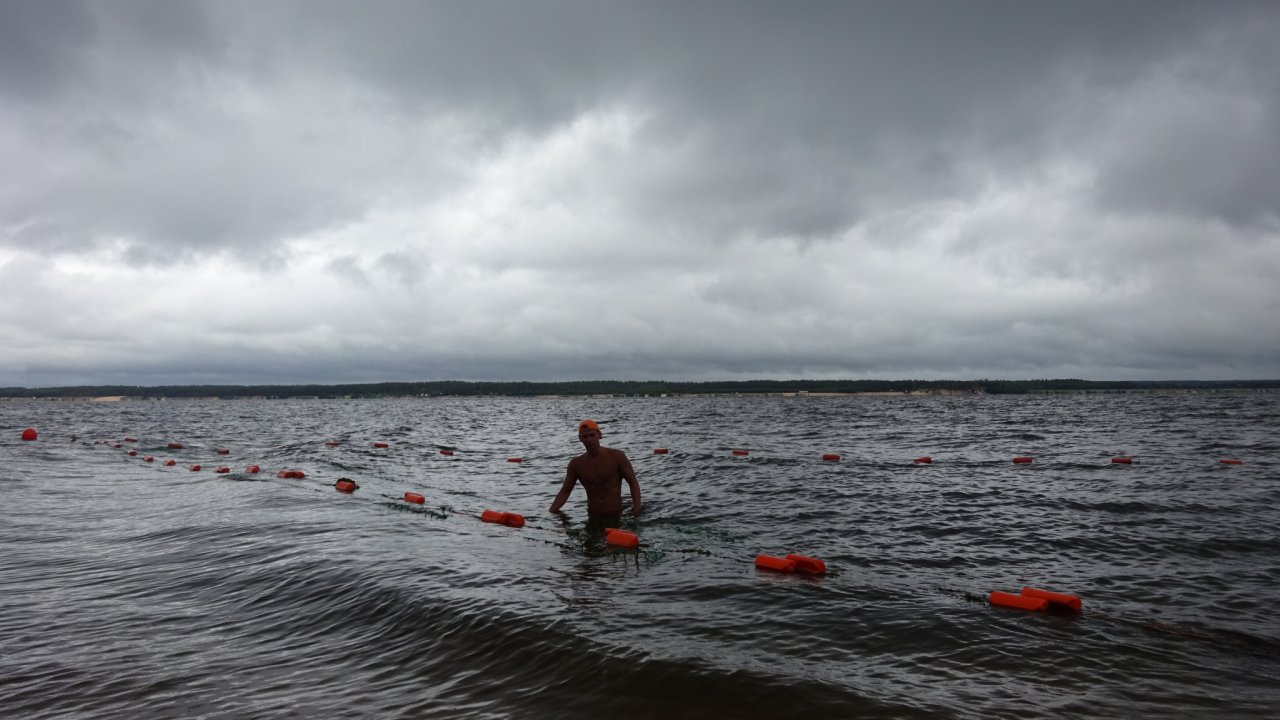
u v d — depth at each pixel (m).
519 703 4.01
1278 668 4.45
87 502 12.39
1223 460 17.16
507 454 22.72
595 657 4.54
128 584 6.91
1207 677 4.28
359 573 6.78
